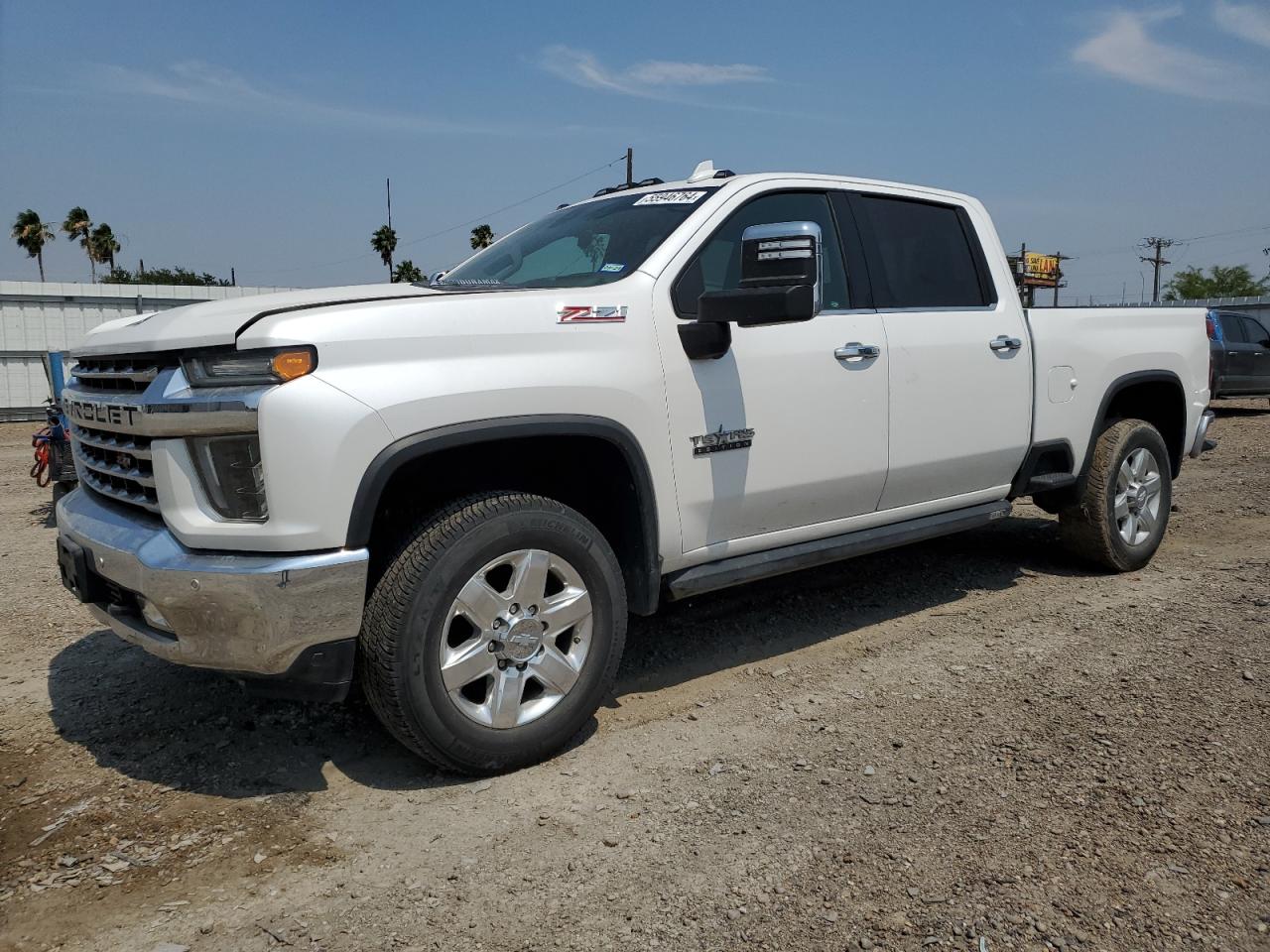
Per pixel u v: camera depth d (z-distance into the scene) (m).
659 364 3.49
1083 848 2.65
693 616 4.87
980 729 3.44
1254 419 14.79
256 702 3.83
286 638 2.78
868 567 5.75
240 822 2.93
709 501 3.67
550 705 3.24
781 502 3.92
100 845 2.82
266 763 3.33
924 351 4.36
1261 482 8.47
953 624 4.68
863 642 4.46
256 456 2.83
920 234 4.66
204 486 2.91
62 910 2.50
